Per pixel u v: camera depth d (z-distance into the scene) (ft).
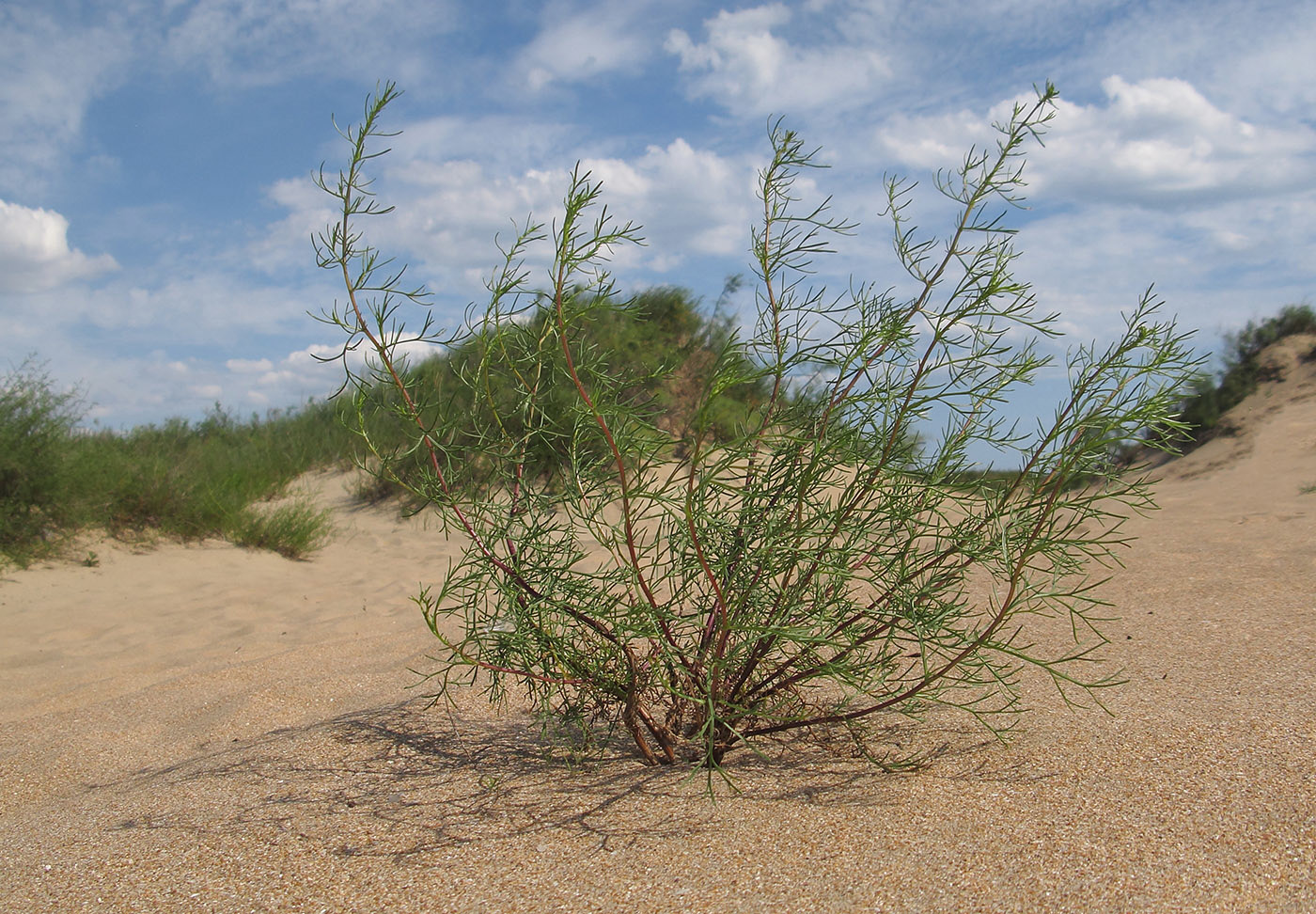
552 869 6.01
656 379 6.87
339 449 37.37
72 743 9.97
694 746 8.11
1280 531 17.94
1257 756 6.77
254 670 12.55
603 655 7.32
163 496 25.77
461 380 7.10
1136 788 6.43
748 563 6.86
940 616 6.64
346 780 7.91
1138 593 13.12
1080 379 6.34
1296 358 43.37
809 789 6.98
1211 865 5.31
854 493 7.00
